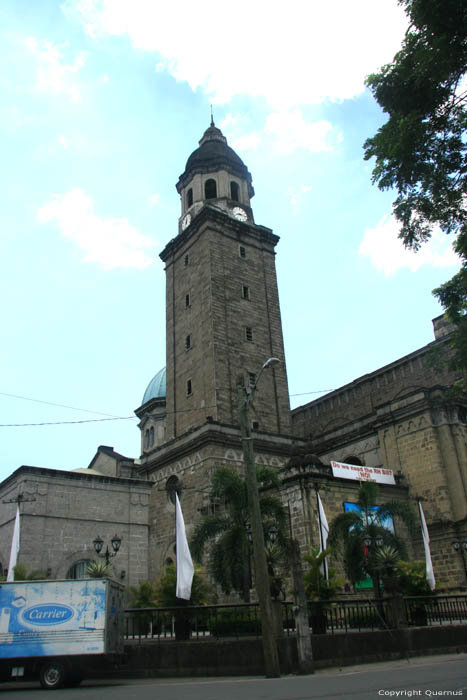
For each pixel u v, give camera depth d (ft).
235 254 186.70
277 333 184.65
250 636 74.64
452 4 47.42
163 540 153.89
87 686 62.13
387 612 78.23
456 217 59.41
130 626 99.66
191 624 85.66
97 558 135.64
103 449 193.06
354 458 162.91
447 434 137.39
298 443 168.86
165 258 204.03
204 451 148.36
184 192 210.18
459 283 71.97
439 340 172.55
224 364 165.37
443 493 132.87
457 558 125.70
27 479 133.28
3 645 63.05
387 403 153.99
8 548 134.21
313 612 75.56
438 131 54.75
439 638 77.92
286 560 94.02
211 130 219.20
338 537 98.07
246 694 45.42
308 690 45.83
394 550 93.56
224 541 91.66
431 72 50.96
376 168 58.54
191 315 181.27
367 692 41.86
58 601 65.26
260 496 95.96
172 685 57.82
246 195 206.08
